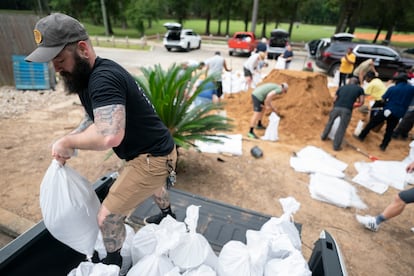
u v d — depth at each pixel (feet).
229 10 92.63
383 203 11.25
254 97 16.22
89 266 4.87
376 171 13.38
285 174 12.94
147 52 53.42
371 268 8.07
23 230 8.43
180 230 5.31
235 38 54.65
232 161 13.79
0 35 22.36
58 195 4.59
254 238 5.42
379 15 74.13
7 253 4.30
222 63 22.41
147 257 5.00
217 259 5.39
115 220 5.20
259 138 16.84
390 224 10.05
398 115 15.17
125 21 100.78
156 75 12.07
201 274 4.76
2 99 20.92
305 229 9.47
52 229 4.74
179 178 12.00
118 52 51.37
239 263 4.97
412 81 24.29
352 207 10.83
